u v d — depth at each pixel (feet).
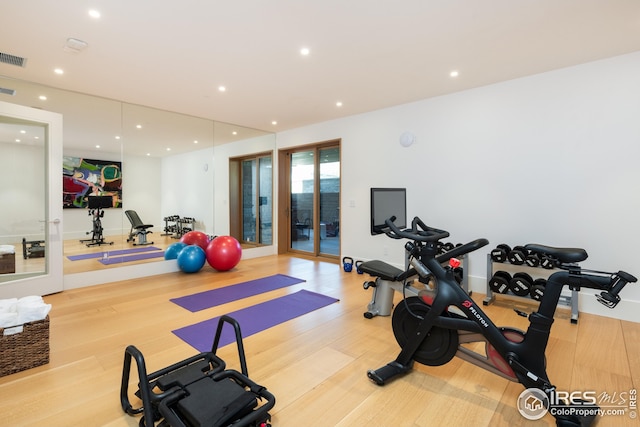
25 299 7.48
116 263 14.49
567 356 7.53
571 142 10.44
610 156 9.82
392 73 10.91
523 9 7.22
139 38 8.50
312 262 18.33
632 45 8.95
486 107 12.14
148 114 15.24
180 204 16.71
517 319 9.84
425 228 6.78
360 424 5.30
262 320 9.65
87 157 13.51
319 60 9.90
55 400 5.85
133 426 5.22
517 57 9.71
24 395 5.98
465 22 7.78
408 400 5.94
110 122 14.03
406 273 7.91
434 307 6.31
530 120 11.18
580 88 10.23
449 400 5.95
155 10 7.24
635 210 9.49
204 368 6.20
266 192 20.74
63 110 12.69
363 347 7.97
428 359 6.64
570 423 5.06
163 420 5.19
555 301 5.42
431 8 7.19
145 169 15.38
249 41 8.68
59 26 7.91
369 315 9.81
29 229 11.82
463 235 12.84
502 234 11.89
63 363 7.13
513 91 11.50
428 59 9.82
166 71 10.71
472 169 12.55
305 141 19.06
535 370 5.50
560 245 10.71
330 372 6.84
